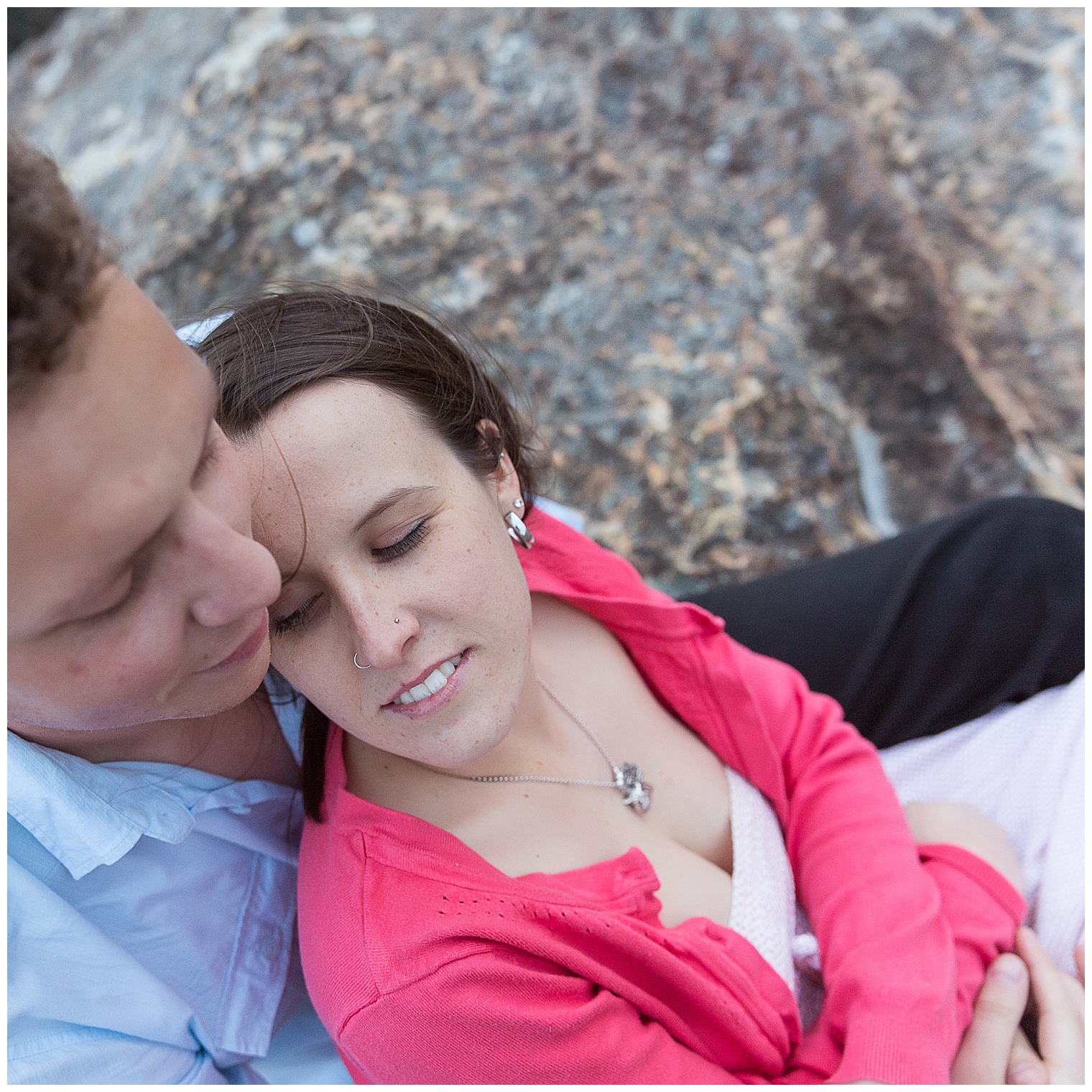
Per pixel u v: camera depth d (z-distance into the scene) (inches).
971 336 100.6
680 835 48.4
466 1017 36.4
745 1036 40.4
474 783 43.0
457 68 95.0
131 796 39.0
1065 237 106.2
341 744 43.3
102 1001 37.7
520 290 85.9
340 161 89.8
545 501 59.1
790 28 113.7
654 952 39.2
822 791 50.6
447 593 35.7
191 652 29.2
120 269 25.9
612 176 91.5
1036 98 112.8
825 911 46.4
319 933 39.0
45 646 26.5
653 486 80.3
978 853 50.7
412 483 35.7
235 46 98.7
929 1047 40.2
